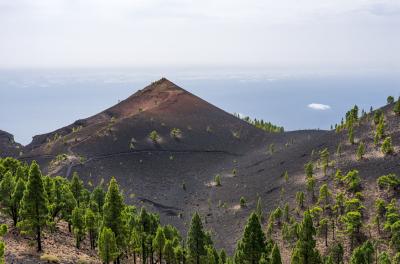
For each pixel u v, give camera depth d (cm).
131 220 7412
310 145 17638
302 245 5716
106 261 5562
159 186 18438
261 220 11612
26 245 5594
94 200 8600
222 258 7994
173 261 6781
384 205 9350
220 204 15150
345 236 8938
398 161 11638
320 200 10869
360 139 14500
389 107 16012
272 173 16712
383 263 6638
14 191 6212
